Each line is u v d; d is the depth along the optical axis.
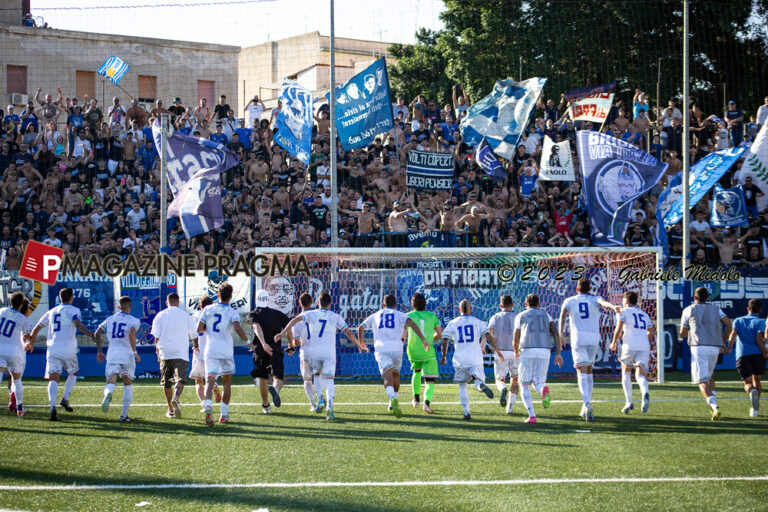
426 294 15.26
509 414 10.16
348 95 17.28
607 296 15.55
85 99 22.53
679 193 18.02
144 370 14.52
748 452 7.66
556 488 6.27
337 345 14.75
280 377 10.21
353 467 6.97
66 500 5.89
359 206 19.19
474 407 10.84
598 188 16.44
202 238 18.36
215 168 15.84
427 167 18.25
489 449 7.77
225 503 5.83
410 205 18.78
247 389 12.65
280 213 18.91
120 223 18.50
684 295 15.33
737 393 12.28
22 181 19.31
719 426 9.21
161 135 15.37
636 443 8.12
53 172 19.30
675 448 7.86
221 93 31.91
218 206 15.76
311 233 18.05
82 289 14.60
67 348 9.67
